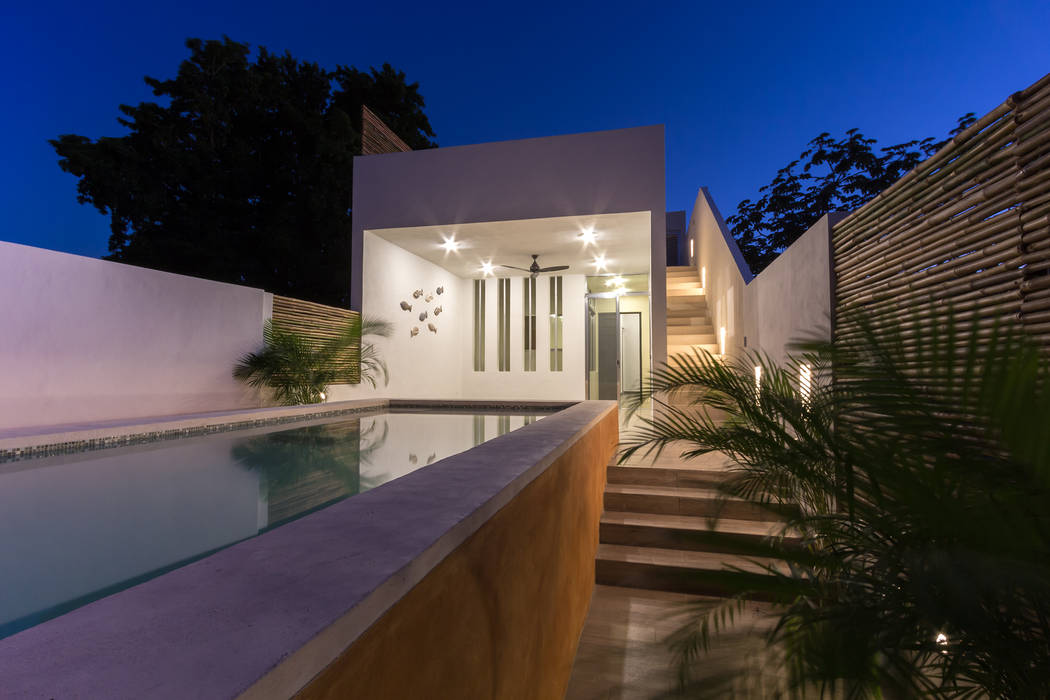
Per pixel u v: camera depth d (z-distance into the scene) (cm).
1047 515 89
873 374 121
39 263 527
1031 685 90
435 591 101
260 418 616
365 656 76
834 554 119
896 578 102
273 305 796
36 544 247
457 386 1303
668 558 358
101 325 579
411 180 916
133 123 1510
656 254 809
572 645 262
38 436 423
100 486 353
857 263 332
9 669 55
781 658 115
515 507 157
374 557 91
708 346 891
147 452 464
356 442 537
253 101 1620
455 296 1297
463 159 895
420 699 94
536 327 1297
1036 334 186
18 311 510
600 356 1253
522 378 1295
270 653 59
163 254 1484
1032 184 188
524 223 886
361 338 927
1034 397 92
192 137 1541
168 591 76
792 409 165
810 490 177
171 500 325
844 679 101
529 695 171
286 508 311
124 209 1477
